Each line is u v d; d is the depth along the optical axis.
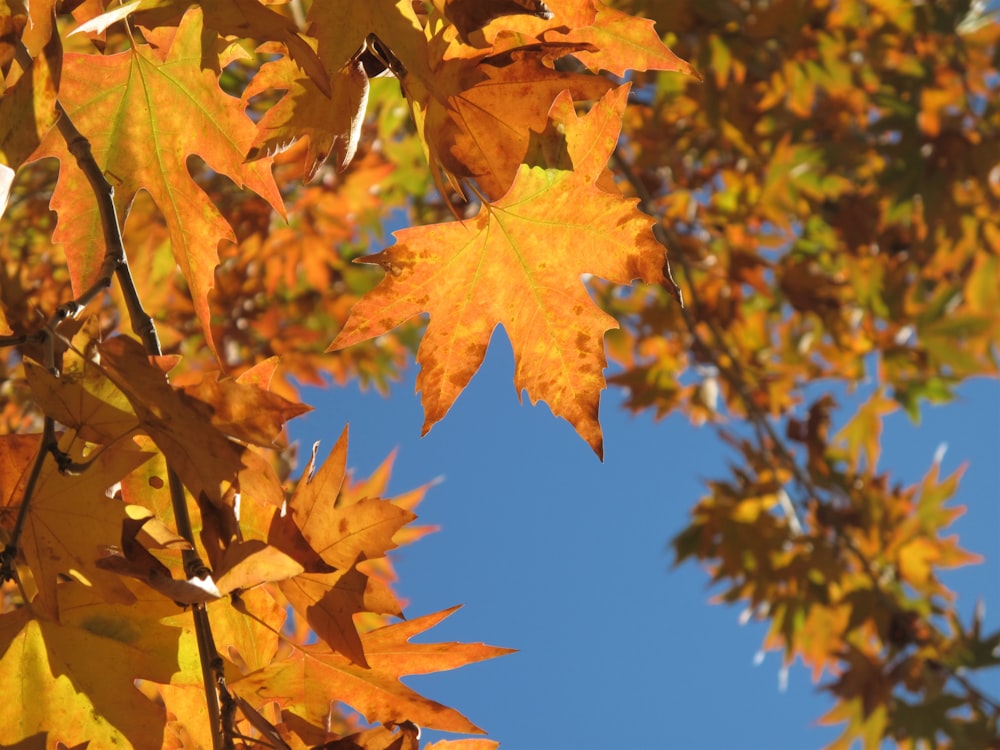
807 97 3.78
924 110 4.16
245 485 1.63
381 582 1.65
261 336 3.49
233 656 1.72
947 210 4.23
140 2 1.67
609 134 1.71
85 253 1.77
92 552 1.62
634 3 2.91
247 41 1.97
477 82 1.69
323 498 1.65
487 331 1.75
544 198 1.72
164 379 1.60
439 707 1.67
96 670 1.63
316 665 1.67
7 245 2.51
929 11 3.95
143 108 1.77
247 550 1.61
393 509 1.65
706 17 3.09
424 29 1.69
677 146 3.96
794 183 4.12
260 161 1.77
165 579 1.59
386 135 3.13
